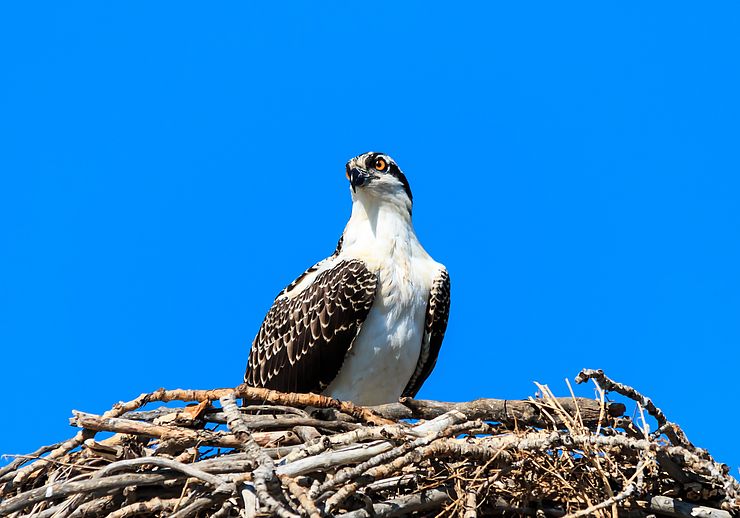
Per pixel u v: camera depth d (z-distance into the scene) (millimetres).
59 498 11820
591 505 11266
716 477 11633
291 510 10328
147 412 12703
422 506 11359
